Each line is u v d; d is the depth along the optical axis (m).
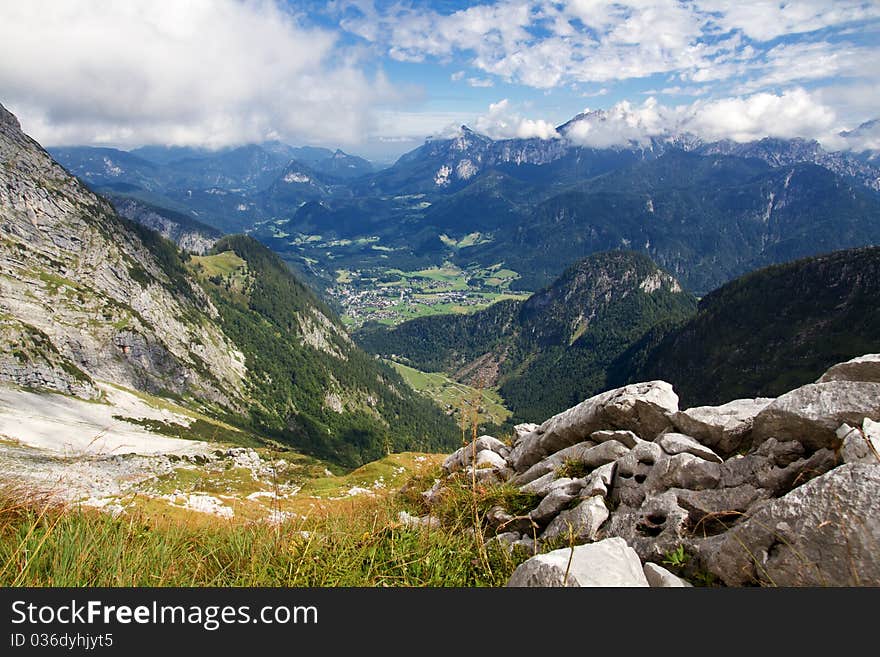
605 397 12.17
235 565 7.35
